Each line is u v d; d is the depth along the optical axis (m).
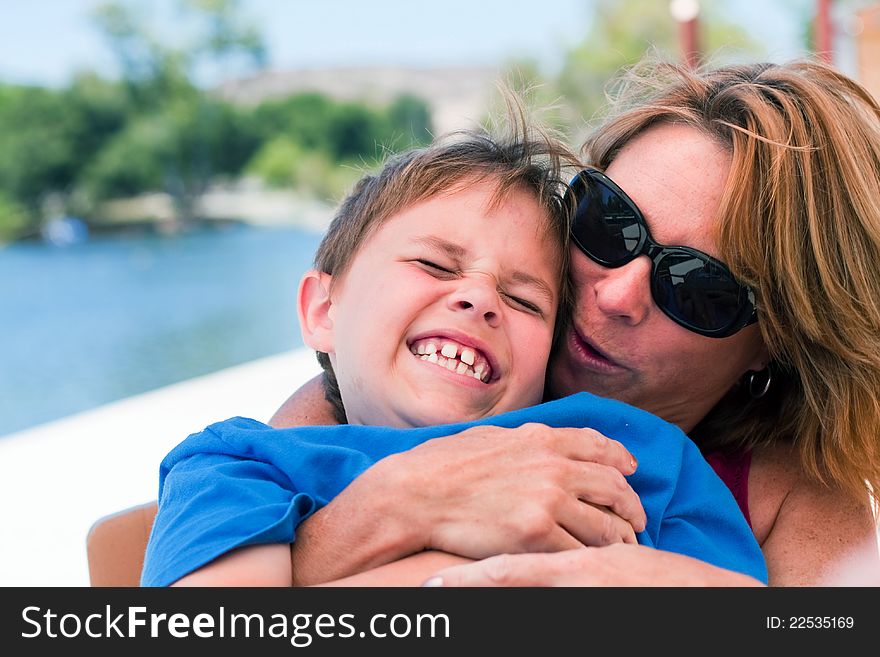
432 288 1.65
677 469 1.61
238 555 1.29
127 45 26.12
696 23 9.13
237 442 1.55
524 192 1.78
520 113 2.08
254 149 27.03
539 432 1.42
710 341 1.65
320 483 1.48
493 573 1.22
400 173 1.83
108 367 14.66
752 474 1.81
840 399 1.67
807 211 1.60
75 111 25.91
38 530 4.07
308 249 23.91
